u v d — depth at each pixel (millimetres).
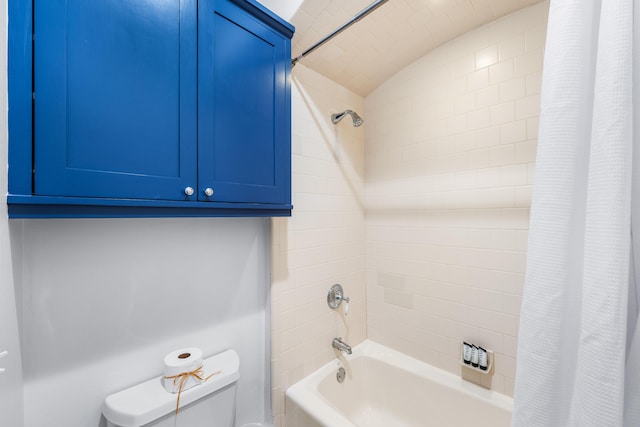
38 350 789
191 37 858
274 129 1104
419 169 1630
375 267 1852
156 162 779
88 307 876
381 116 1811
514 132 1299
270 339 1350
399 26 1383
